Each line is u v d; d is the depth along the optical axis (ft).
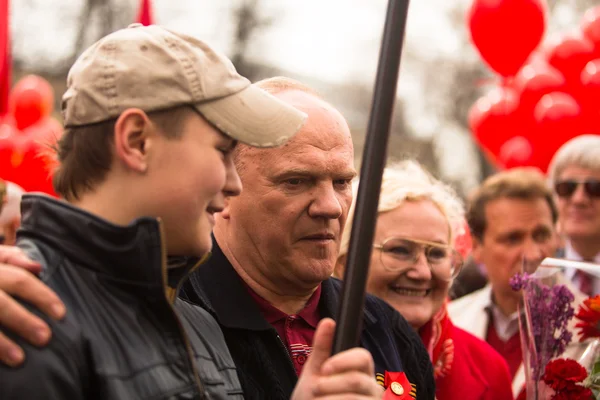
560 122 16.93
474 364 9.87
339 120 7.23
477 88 58.03
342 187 7.27
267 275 7.19
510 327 12.07
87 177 5.31
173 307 5.23
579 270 7.97
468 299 12.77
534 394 7.97
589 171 13.51
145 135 5.23
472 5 17.47
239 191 5.64
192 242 5.37
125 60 5.26
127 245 5.06
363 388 4.76
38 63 48.19
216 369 5.87
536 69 18.04
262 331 6.98
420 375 7.86
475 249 12.54
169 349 5.22
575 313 7.84
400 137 57.88
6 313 4.69
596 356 7.75
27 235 5.23
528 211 12.08
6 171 16.99
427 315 9.33
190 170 5.28
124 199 5.25
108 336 5.01
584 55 17.57
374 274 9.29
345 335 4.85
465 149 57.93
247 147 7.14
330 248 7.13
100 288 5.10
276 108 5.61
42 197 5.21
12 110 20.38
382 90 4.90
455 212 10.02
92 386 4.91
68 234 5.13
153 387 5.03
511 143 17.85
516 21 16.93
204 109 5.33
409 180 9.55
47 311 4.83
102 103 5.22
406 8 4.94
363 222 4.87
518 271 12.02
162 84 5.25
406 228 9.29
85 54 5.45
